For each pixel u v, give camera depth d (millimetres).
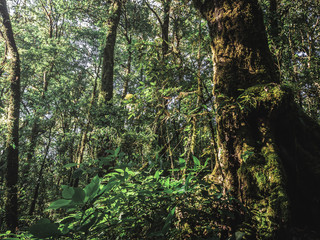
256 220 1684
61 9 15609
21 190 10422
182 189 1707
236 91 2189
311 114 5230
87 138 11117
